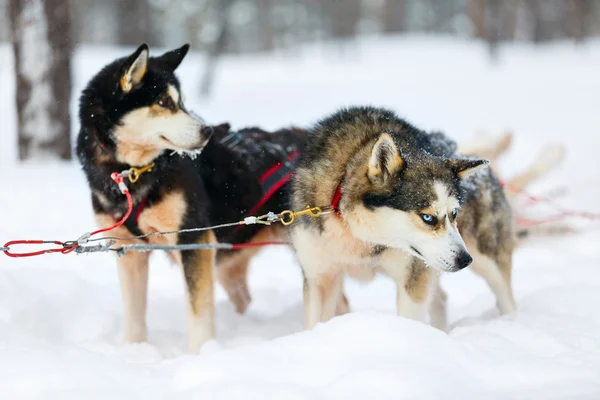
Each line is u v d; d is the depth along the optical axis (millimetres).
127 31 32562
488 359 3684
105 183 4793
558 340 4129
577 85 22328
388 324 3789
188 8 30531
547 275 6426
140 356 4727
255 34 58344
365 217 4312
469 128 15234
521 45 39250
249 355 3697
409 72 27438
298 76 26969
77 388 3463
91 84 4855
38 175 9570
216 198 5246
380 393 3252
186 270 4875
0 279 5320
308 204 4605
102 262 6840
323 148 4727
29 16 10258
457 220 5043
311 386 3393
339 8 39812
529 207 9172
